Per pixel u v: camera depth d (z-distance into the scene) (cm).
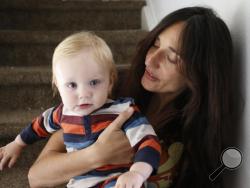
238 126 106
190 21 102
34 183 105
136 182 80
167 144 106
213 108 101
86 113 95
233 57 109
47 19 201
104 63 94
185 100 111
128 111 93
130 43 186
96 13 206
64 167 97
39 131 110
